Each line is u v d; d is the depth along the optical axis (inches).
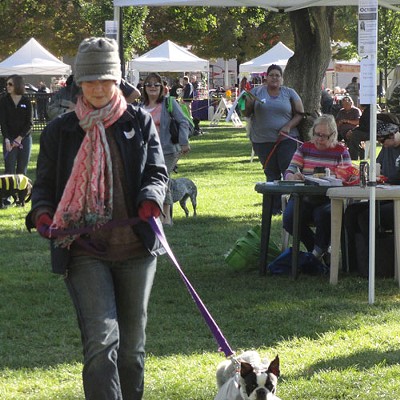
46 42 2768.2
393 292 438.6
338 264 462.0
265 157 681.6
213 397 293.0
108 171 240.1
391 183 477.4
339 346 349.7
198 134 1800.0
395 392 293.6
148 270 246.5
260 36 2876.5
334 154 496.7
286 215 493.0
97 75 237.0
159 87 609.0
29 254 567.8
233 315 402.3
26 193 794.2
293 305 416.2
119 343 249.9
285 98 676.7
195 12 2078.0
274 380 230.5
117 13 645.9
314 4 716.7
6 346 363.9
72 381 318.0
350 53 2586.1
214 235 619.5
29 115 831.1
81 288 237.9
